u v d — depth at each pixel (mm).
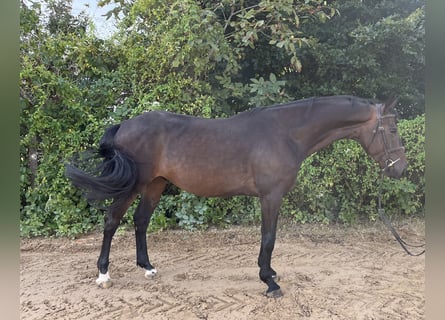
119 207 3137
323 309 2812
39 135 4664
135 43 4910
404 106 6070
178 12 4664
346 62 5555
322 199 4980
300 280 3377
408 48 5312
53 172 4629
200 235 4684
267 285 3199
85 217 4750
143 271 3617
